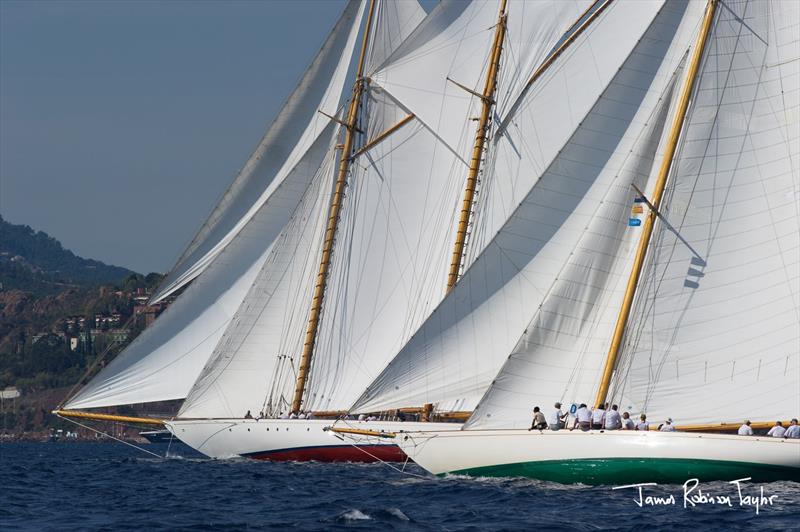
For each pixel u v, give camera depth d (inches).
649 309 5383.9
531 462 5221.5
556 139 7091.5
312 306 7500.0
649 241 5398.6
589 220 5600.4
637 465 5022.1
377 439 6786.4
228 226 7519.7
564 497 4832.7
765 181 5383.9
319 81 7696.9
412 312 7445.9
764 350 5319.9
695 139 5423.2
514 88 7332.7
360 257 7559.1
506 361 5359.3
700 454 4968.0
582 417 5182.1
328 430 6491.1
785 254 5339.6
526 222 5748.0
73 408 7322.8
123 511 4758.9
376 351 7431.1
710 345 5344.5
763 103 5408.5
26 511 4805.6
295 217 7524.6
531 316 5762.8
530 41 7337.6
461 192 7480.3
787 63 5398.6
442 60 7598.4
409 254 7524.6
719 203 5393.7
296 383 7470.5
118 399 7293.3
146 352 7332.7
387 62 7628.0
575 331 5388.8
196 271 7480.3
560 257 5698.8
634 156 5487.2
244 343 7381.9
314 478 6038.4
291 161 7603.4
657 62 5521.7
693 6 5526.6
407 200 7583.7
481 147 7337.6
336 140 7652.6
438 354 5979.3
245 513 4598.9
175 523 4288.9
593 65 6978.4
